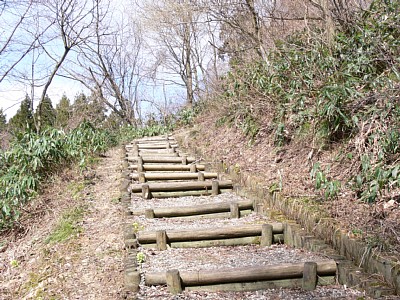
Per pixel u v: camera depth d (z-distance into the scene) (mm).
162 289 3426
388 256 3021
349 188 4258
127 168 7504
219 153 7613
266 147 6578
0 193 5906
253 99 7312
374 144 4207
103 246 4273
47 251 4461
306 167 5297
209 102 10734
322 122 5266
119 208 5492
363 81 5023
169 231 4355
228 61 11406
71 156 7711
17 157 6746
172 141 10695
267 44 8836
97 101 17828
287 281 3428
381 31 5410
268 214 4824
